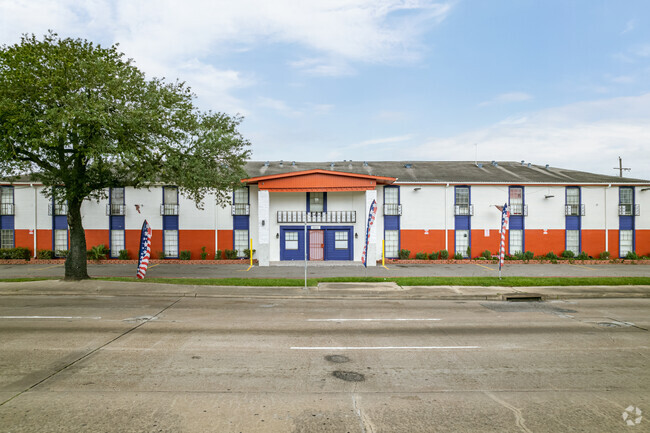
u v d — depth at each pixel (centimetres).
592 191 2898
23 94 1442
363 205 2798
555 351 888
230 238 2822
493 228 2884
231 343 930
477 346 922
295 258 2775
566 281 1819
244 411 584
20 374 726
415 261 2738
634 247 2891
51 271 2252
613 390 673
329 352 869
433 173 3098
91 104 1380
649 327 1109
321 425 543
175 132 1775
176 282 1766
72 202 1761
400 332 1042
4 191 2784
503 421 558
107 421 550
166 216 2812
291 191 2598
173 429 529
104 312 1258
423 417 569
